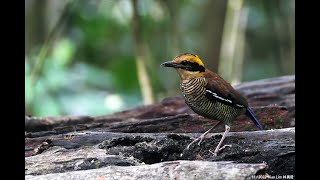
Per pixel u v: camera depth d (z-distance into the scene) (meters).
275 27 20.19
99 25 19.89
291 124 12.66
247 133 9.44
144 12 19.56
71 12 19.06
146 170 7.62
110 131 11.16
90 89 18.56
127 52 19.58
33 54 18.77
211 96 9.75
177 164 7.61
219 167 7.45
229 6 17.75
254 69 20.73
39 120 12.43
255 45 20.81
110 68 19.72
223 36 18.70
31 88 16.33
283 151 8.67
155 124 11.32
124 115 13.46
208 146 9.27
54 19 19.70
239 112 10.11
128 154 8.95
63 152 8.99
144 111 13.53
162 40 20.23
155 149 9.05
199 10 21.59
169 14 18.73
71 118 12.78
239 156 8.73
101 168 7.92
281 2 19.56
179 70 9.87
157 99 18.05
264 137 9.26
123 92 18.83
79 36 19.86
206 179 7.38
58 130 11.48
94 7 20.00
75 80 18.34
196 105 9.93
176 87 20.31
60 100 17.69
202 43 20.36
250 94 13.92
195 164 7.55
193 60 9.77
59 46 18.59
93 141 9.55
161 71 20.52
